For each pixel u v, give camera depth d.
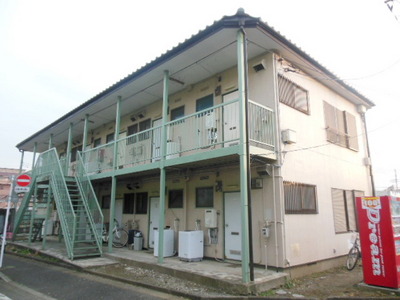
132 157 10.95
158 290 6.61
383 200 6.45
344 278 7.69
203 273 7.05
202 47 8.30
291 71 9.11
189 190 10.30
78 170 13.01
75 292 6.60
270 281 6.52
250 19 7.13
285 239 7.55
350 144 11.72
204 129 8.71
